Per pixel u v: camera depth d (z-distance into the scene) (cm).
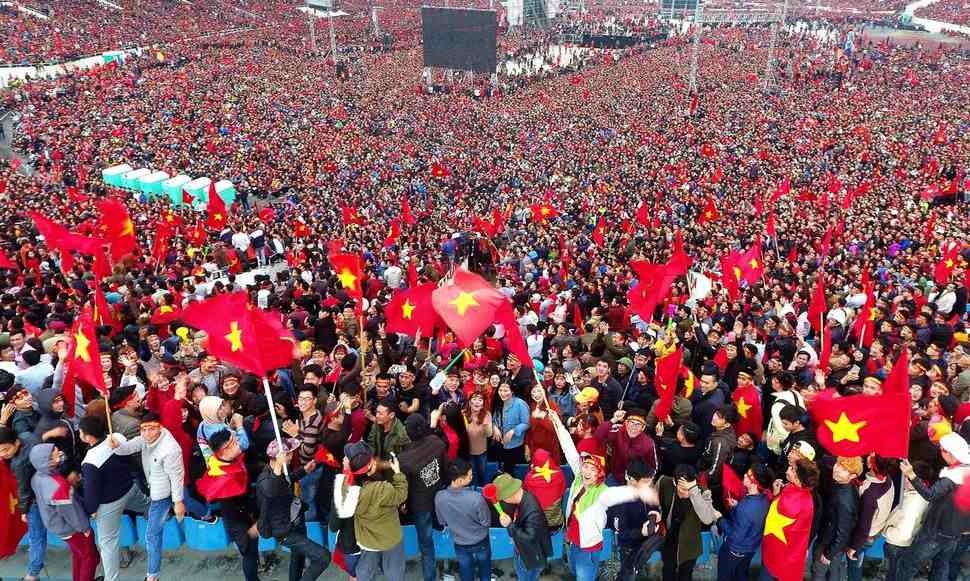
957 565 687
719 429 706
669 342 1035
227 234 2386
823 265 1942
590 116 5497
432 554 689
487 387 827
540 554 628
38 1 7756
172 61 6850
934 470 679
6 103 4881
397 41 9119
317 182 3894
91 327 680
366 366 891
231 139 4516
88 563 694
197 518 736
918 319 1212
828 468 652
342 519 634
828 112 5150
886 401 586
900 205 2914
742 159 3994
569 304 1453
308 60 7638
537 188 3762
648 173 3838
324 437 720
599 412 808
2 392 818
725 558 646
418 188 3744
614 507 629
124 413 744
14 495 702
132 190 3569
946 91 5856
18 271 1733
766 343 1157
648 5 13175
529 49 9150
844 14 12300
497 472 848
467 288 687
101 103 5003
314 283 1603
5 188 3072
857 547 626
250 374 845
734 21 11181
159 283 1608
